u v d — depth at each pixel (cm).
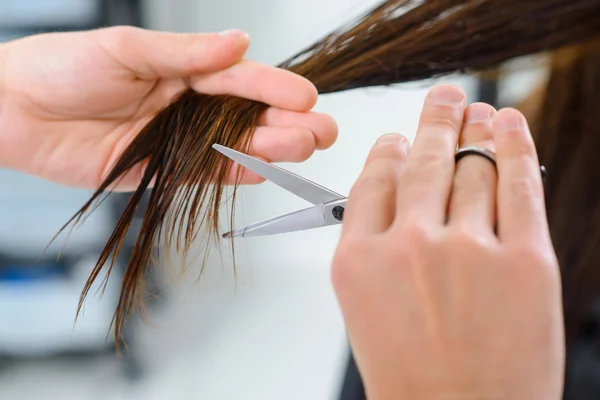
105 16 153
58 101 68
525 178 38
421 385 35
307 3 168
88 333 164
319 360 171
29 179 155
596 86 52
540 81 57
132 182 63
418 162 39
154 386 166
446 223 38
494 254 35
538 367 34
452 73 52
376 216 39
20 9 148
